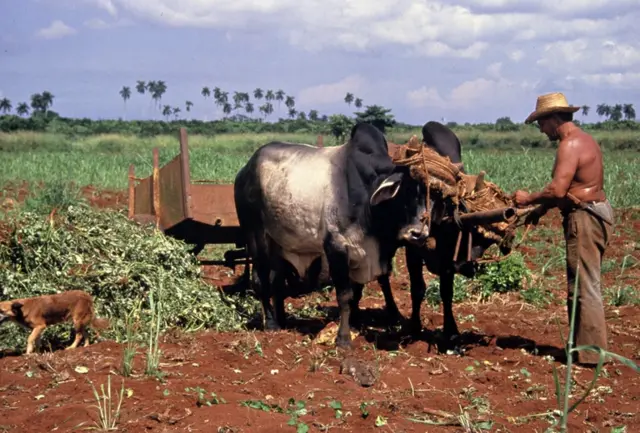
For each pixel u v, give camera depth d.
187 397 5.18
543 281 9.48
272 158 7.43
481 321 7.80
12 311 6.15
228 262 8.78
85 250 7.43
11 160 26.73
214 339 6.83
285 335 7.09
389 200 6.48
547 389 5.61
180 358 6.13
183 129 7.96
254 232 7.69
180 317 7.37
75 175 22.75
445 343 6.84
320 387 5.57
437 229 6.64
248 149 39.81
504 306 8.50
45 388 5.46
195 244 8.67
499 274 8.91
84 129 54.09
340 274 6.77
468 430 4.77
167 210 8.29
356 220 6.72
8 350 6.60
